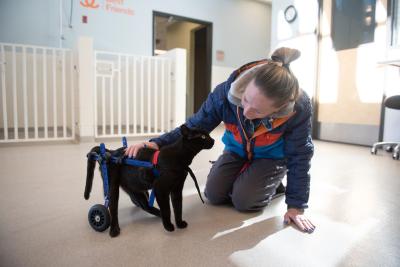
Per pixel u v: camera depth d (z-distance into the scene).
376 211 1.26
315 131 4.04
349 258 0.87
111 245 0.91
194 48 6.50
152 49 4.91
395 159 2.52
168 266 0.81
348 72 3.57
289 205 1.13
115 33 4.59
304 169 1.10
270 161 1.24
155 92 3.68
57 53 4.03
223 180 1.26
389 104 2.60
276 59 0.99
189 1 5.26
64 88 3.17
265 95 0.82
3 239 0.94
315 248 0.93
